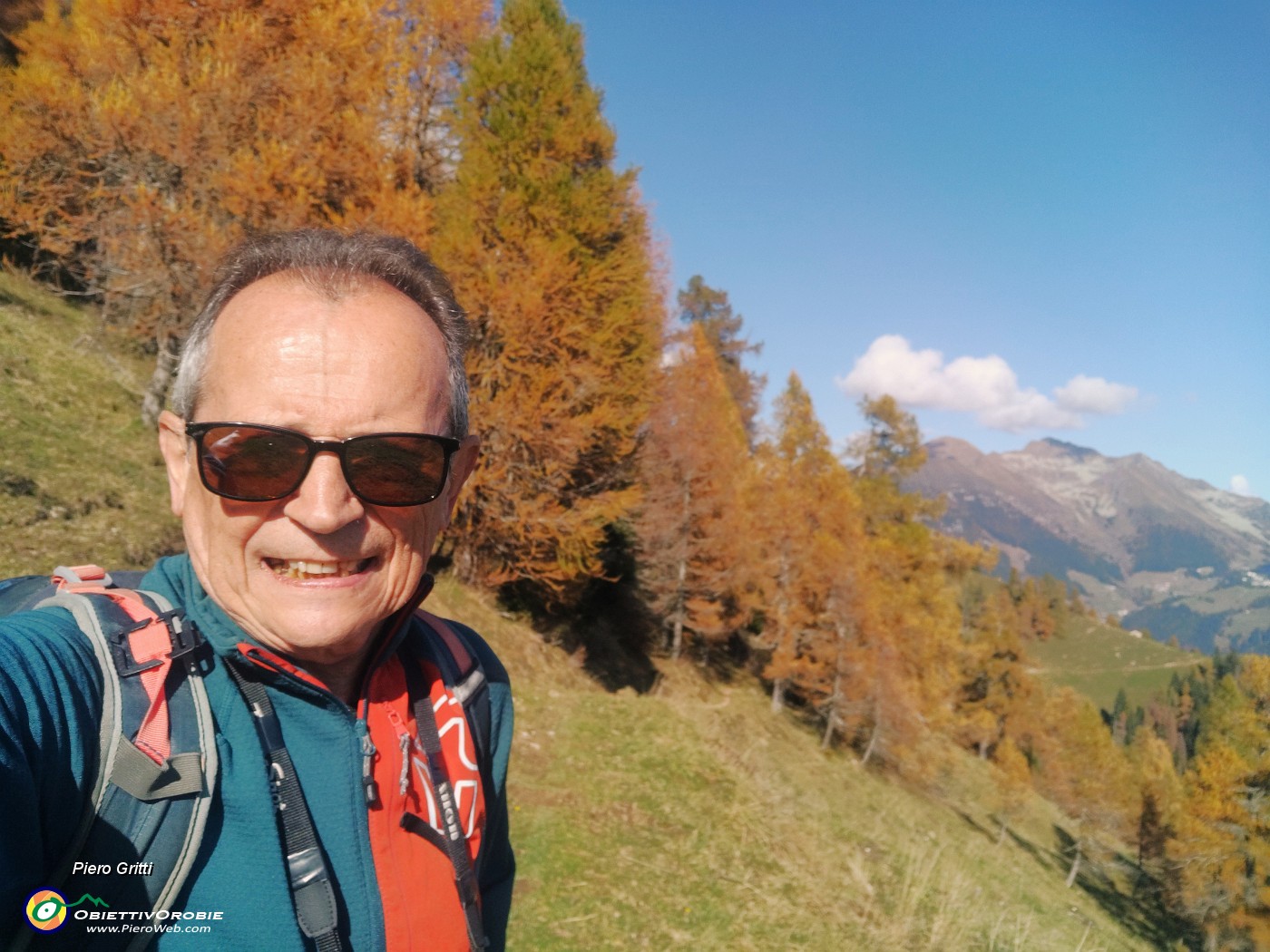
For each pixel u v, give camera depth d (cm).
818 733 2664
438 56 1442
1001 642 4800
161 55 1123
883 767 2631
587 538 1293
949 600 3778
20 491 902
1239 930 2319
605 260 1268
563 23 1423
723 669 2805
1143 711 10494
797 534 2733
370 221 1035
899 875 785
